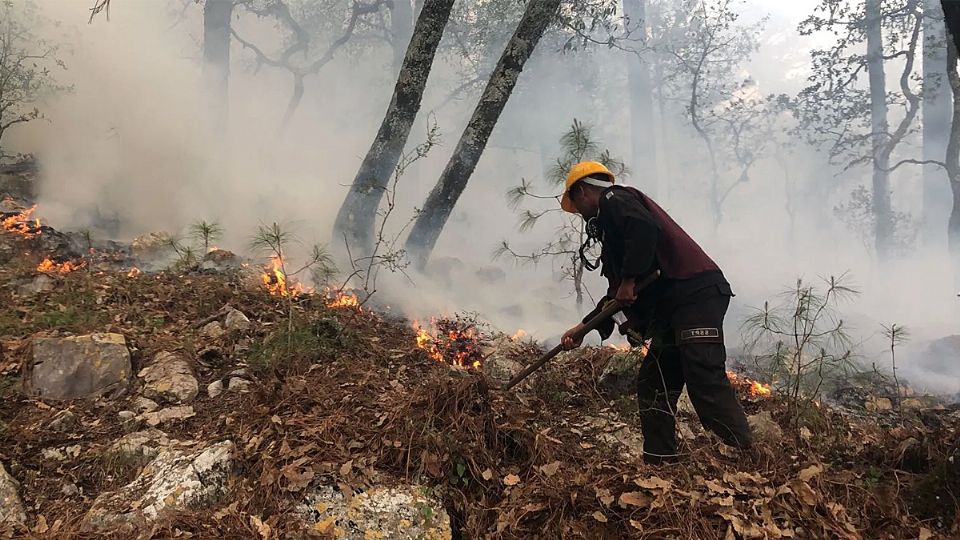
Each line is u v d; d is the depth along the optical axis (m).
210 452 2.53
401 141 6.39
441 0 6.32
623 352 3.98
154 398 3.23
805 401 3.54
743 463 2.65
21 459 2.67
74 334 3.71
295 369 3.56
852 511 2.34
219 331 4.10
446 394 2.81
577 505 2.35
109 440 2.86
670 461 2.88
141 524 2.21
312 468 2.44
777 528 2.17
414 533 2.26
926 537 2.20
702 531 2.18
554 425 3.32
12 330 3.76
